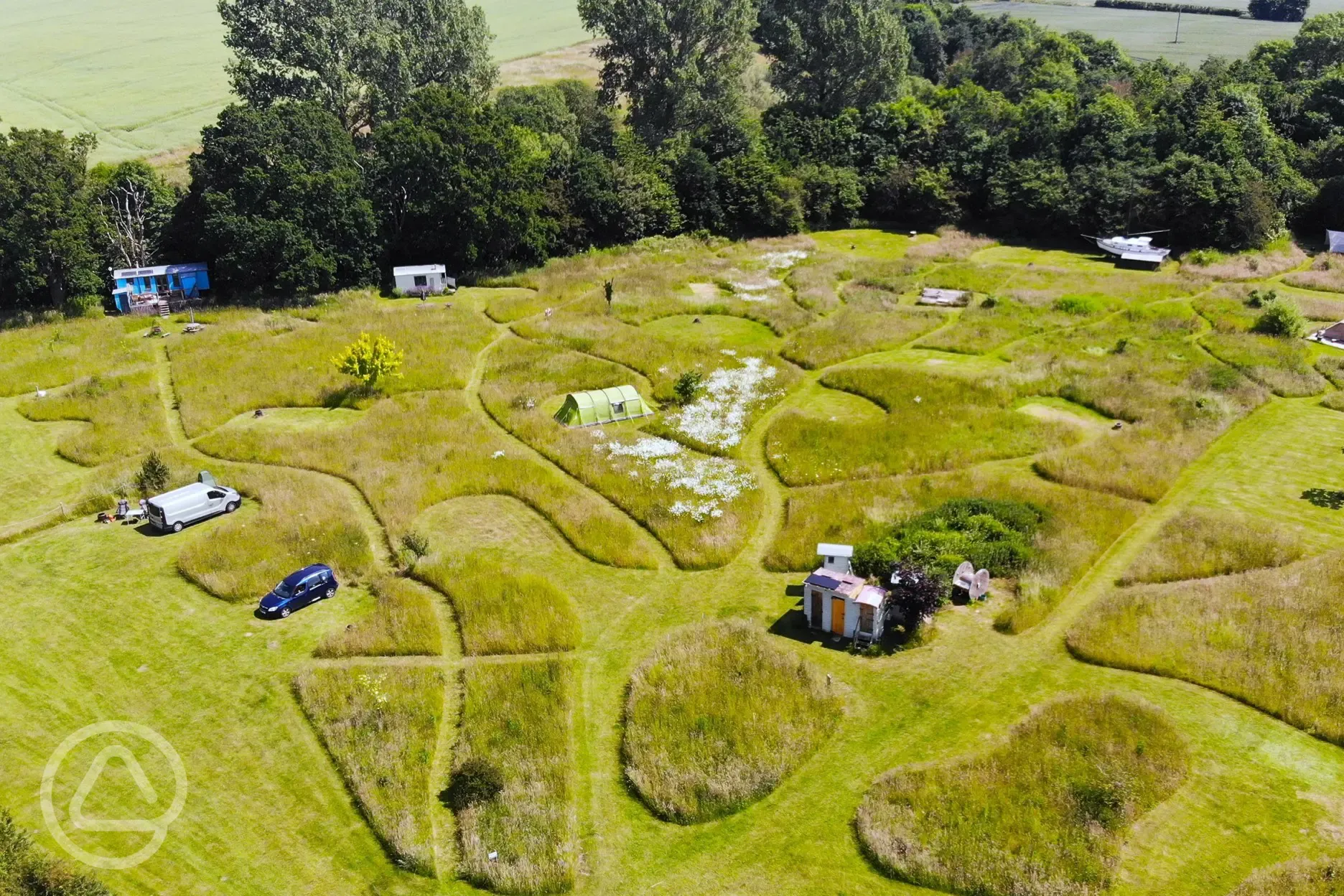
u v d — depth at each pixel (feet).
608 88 405.18
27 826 105.19
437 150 296.92
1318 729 110.11
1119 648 124.47
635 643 133.80
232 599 145.59
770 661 125.80
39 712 123.03
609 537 158.40
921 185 362.94
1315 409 196.95
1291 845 95.71
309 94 343.87
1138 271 298.35
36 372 228.43
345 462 184.75
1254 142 330.75
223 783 111.55
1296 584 134.92
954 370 223.30
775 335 254.06
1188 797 102.12
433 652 132.46
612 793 108.37
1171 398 198.18
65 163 281.54
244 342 247.70
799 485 174.50
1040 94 403.95
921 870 94.68
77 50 558.15
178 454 189.98
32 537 164.04
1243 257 298.35
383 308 278.67
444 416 205.26
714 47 399.65
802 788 107.45
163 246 305.73
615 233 344.69
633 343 243.19
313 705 121.90
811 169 372.79
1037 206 342.23
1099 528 152.56
